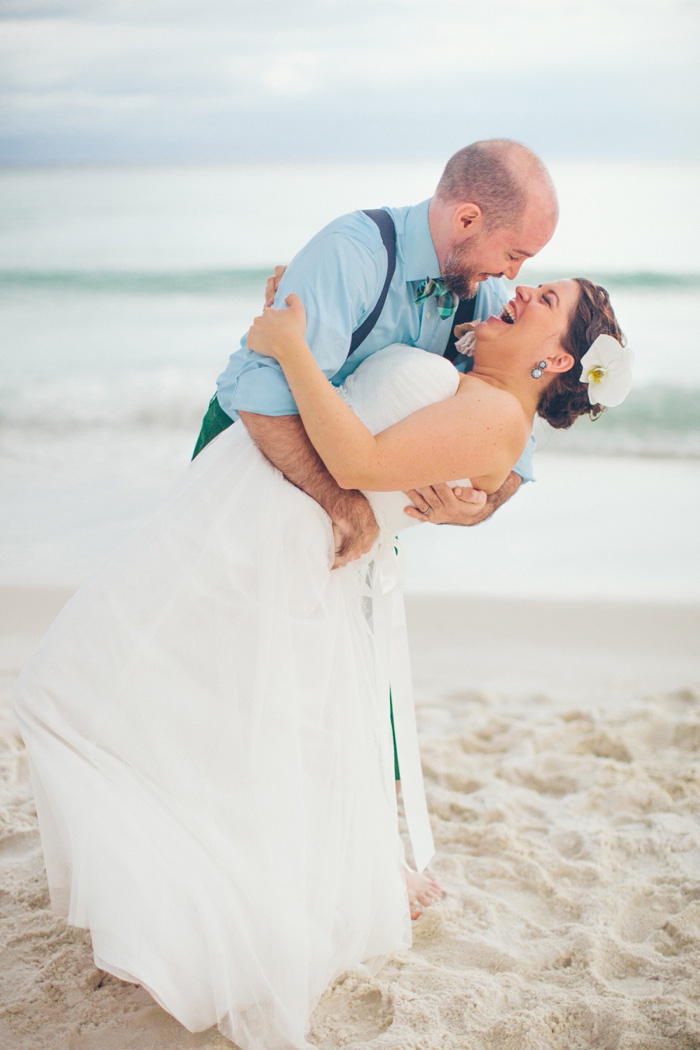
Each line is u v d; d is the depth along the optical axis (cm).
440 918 242
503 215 190
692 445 839
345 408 183
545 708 373
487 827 284
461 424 189
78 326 1305
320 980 199
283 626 196
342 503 200
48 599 480
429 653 434
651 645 442
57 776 185
